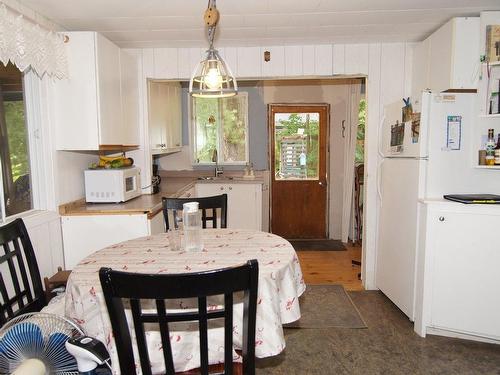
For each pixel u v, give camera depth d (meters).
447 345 2.46
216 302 1.48
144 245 2.01
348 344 2.50
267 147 5.07
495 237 2.32
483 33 2.46
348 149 4.98
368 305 3.10
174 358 1.49
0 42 1.98
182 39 3.04
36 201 2.64
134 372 1.18
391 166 3.02
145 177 3.55
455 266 2.42
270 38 3.02
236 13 2.46
